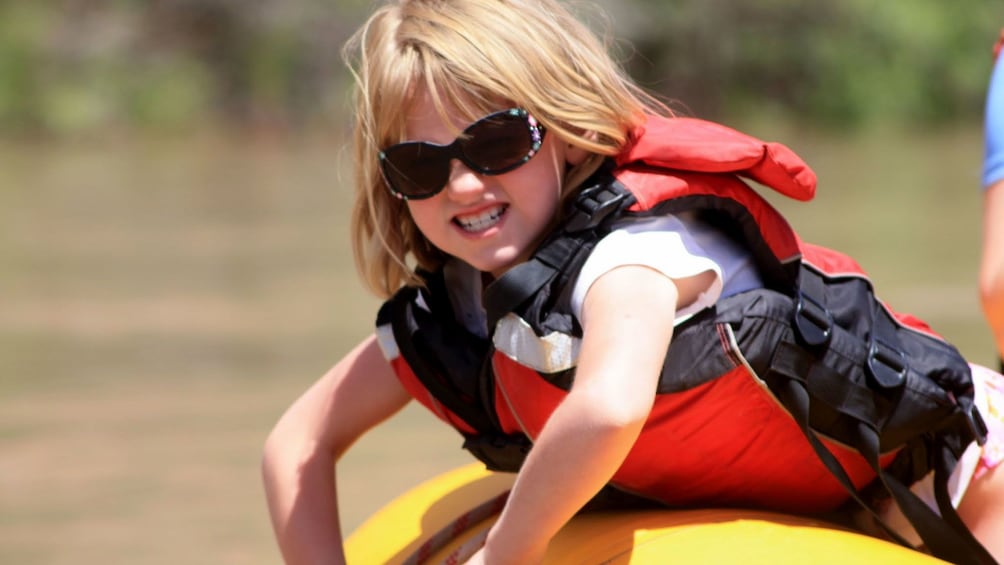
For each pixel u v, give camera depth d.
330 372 9.38
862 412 7.90
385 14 8.10
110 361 27.67
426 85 7.71
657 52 108.25
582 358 7.13
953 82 119.62
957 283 34.72
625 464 8.03
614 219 7.58
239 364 27.06
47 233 48.28
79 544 16.42
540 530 7.07
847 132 110.06
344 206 56.34
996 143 9.63
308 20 100.12
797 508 8.47
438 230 7.94
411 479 18.81
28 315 33.12
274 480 8.98
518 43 7.63
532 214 7.83
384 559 9.41
